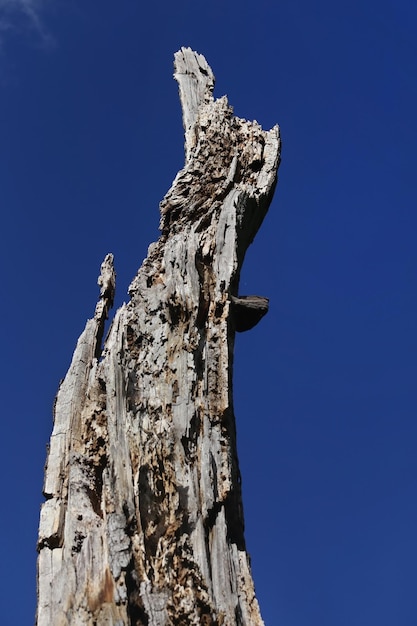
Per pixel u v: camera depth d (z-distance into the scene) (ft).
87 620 33.06
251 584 35.27
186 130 49.70
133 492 35.91
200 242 42.47
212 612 33.81
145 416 37.73
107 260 44.68
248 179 46.29
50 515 36.55
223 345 39.81
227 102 49.62
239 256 43.96
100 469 37.68
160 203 44.50
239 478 38.22
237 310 41.86
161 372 38.83
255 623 34.40
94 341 41.83
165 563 34.47
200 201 44.34
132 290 41.42
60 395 40.06
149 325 40.06
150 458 36.47
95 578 33.96
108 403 38.01
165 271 41.47
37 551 35.94
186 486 36.11
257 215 45.80
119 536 34.73
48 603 34.09
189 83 52.90
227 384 39.06
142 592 33.65
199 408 38.17
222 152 46.62
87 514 36.24
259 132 48.11
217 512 36.19
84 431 38.65
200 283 41.04
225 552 35.29
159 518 35.58
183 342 39.37
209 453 37.14
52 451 38.32
